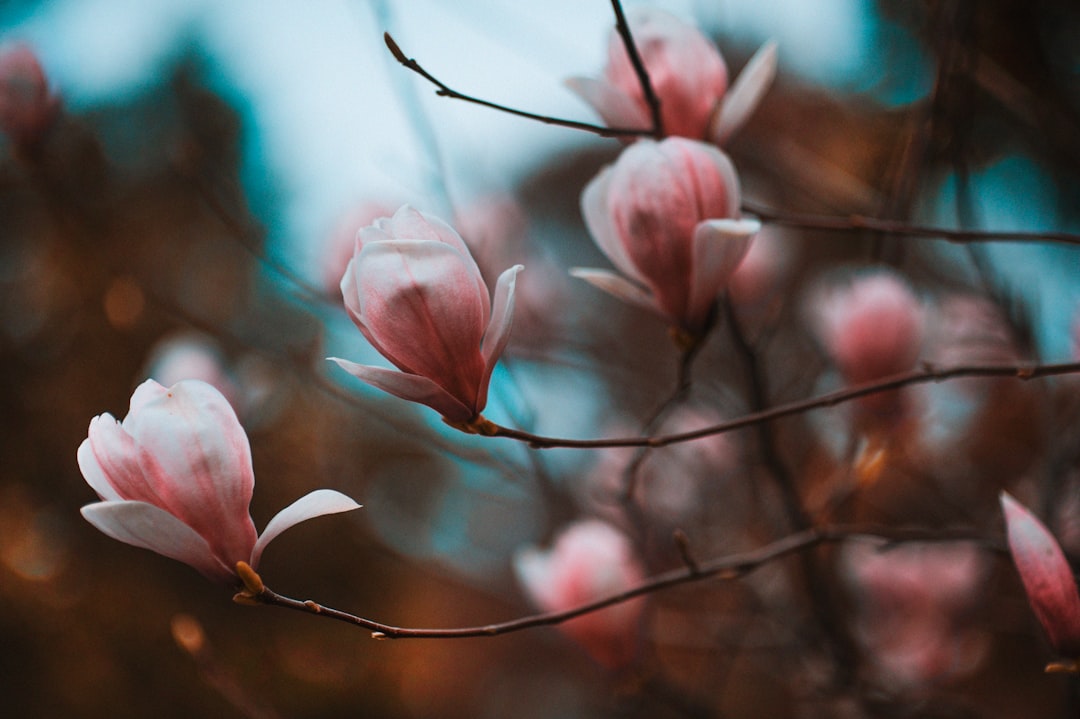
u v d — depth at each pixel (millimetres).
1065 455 972
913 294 975
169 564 2367
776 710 1414
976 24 905
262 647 2385
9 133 1292
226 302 2129
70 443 2221
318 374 1111
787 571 1163
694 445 1278
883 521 1187
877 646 1146
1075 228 1197
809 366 1227
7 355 2174
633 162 756
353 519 1612
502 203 1305
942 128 922
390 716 2365
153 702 2248
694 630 1258
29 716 2158
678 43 808
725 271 759
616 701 1084
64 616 2211
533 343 1297
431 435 1161
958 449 1270
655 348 1518
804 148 1354
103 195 1397
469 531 1584
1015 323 972
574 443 714
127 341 2084
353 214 1104
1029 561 719
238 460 687
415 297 681
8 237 2051
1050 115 1032
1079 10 1228
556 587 1017
